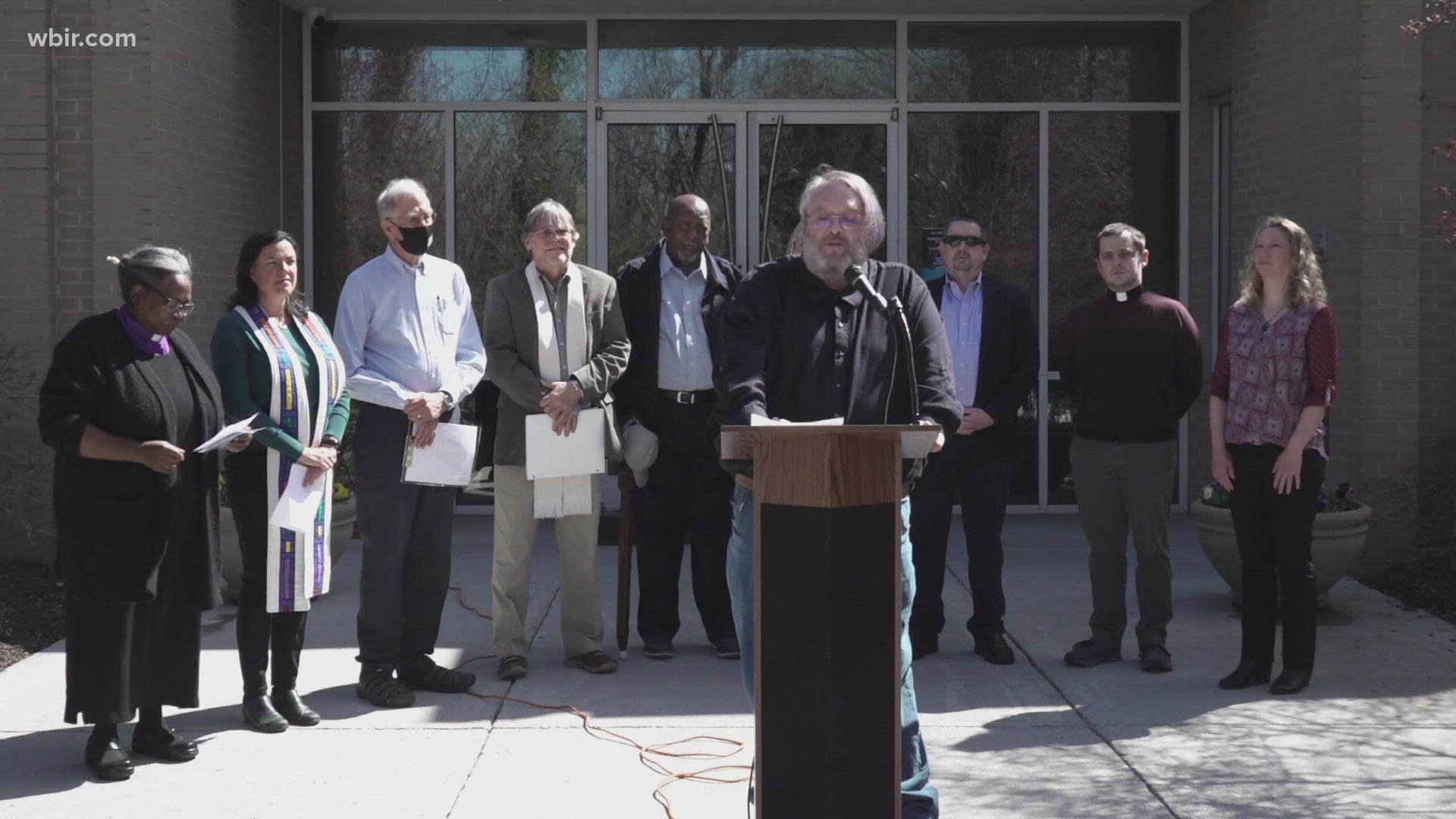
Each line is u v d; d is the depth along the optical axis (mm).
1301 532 5934
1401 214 8070
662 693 6016
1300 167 8789
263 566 5480
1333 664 6406
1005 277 10422
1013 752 5215
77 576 4875
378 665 5848
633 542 8016
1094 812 4625
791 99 10273
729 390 3852
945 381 4055
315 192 10359
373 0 9914
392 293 5895
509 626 6281
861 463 3469
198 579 5148
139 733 5180
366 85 10320
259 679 5523
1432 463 8258
